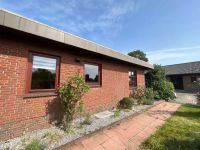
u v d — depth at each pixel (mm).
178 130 5008
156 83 12828
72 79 5195
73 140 3963
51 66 5094
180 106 9758
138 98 10008
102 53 6496
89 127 5004
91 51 5957
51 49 5016
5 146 3502
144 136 4586
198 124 5730
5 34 3873
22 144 3586
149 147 3863
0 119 3666
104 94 7477
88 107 6406
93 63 6961
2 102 3725
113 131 4922
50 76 5035
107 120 5832
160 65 13797
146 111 7898
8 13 3346
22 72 4203
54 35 4406
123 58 8156
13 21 3426
